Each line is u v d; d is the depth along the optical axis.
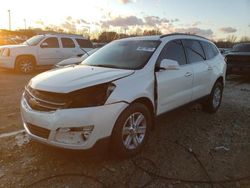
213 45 6.49
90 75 3.77
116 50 4.91
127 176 3.41
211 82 5.93
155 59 4.36
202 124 5.45
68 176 3.37
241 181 3.38
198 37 5.91
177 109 4.89
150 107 4.15
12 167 3.54
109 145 3.64
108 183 3.25
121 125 3.57
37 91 3.61
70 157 3.80
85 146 3.33
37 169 3.50
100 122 3.34
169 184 3.27
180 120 5.64
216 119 5.82
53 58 13.48
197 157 3.97
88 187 3.17
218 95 6.41
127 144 3.74
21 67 12.77
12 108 6.16
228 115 6.18
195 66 5.32
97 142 3.37
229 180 3.39
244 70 11.55
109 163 3.69
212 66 5.94
